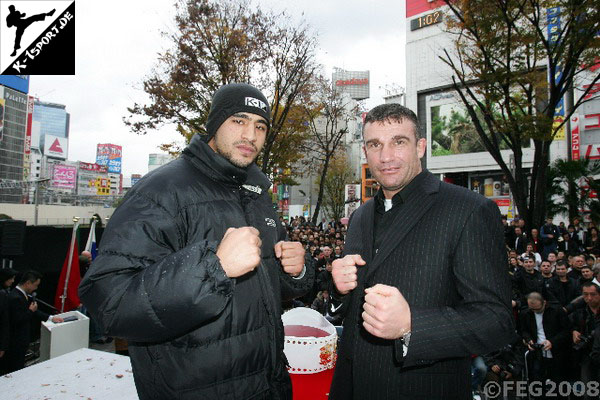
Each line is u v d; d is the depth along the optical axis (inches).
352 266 59.2
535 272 254.5
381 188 72.0
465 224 57.3
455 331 49.2
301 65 546.6
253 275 53.8
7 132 3036.4
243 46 483.2
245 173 57.0
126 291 40.7
